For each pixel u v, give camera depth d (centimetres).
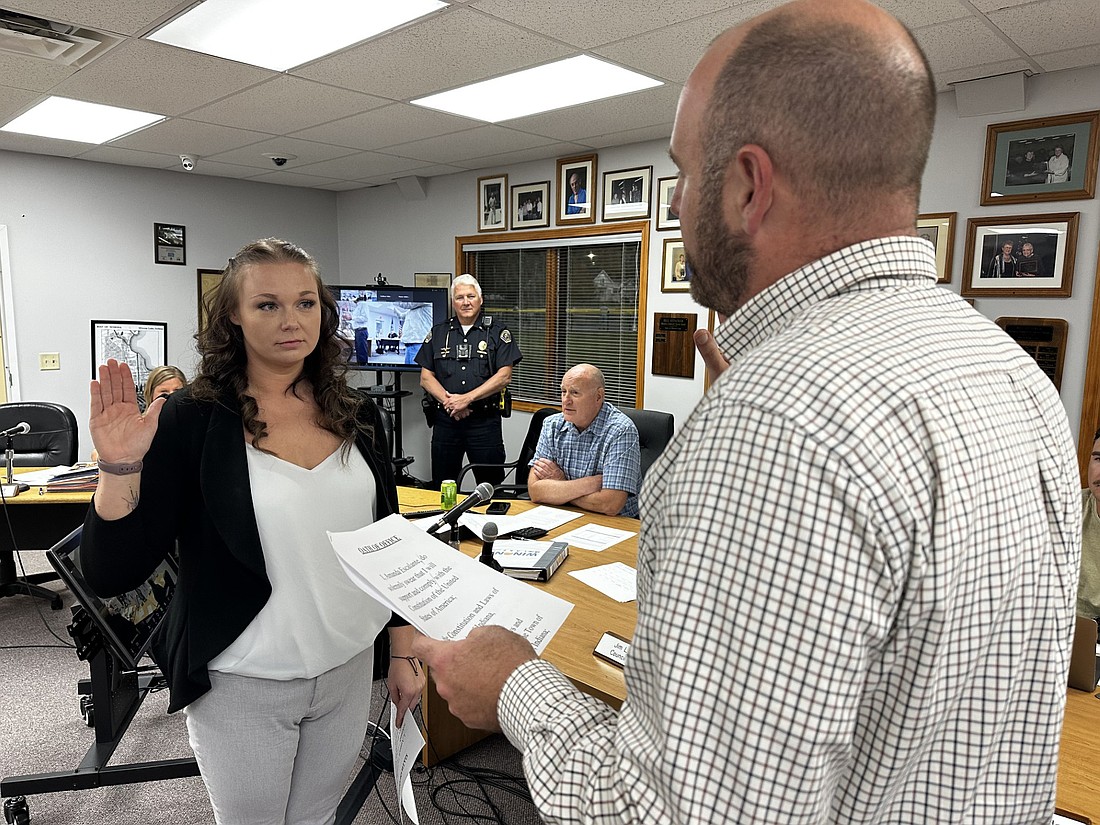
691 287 62
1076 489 56
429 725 224
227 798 126
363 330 513
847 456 43
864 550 43
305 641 125
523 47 267
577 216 454
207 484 118
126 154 463
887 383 45
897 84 50
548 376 498
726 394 49
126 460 111
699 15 236
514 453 521
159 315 527
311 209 605
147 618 180
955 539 45
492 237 507
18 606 342
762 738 43
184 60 284
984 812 51
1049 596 51
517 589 101
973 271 308
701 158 57
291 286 121
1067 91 280
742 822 44
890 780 47
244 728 123
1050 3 218
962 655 46
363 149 442
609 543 230
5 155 456
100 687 198
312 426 133
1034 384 55
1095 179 277
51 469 342
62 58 283
